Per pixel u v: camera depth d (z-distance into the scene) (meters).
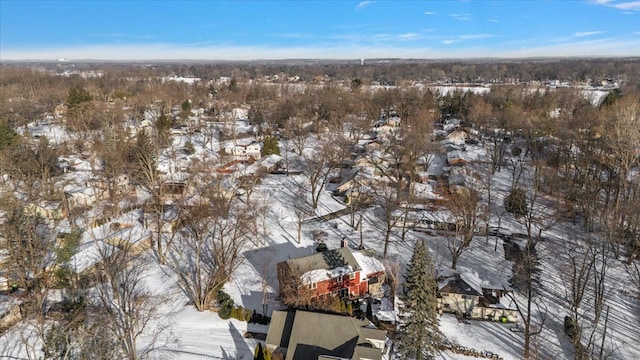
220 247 54.53
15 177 71.00
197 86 192.50
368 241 62.06
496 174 88.31
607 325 44.72
